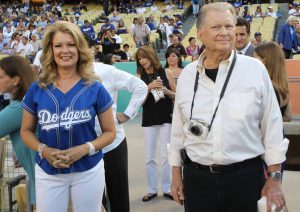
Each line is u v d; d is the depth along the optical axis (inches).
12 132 122.6
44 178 107.7
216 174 98.9
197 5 905.5
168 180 201.2
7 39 718.5
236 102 96.4
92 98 108.1
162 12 929.5
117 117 148.4
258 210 96.7
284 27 529.3
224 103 97.2
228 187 98.6
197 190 102.3
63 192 107.8
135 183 223.8
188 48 558.6
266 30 719.7
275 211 95.6
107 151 146.4
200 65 100.3
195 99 100.7
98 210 112.6
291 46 528.4
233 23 98.1
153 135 197.3
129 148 292.0
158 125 194.9
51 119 106.0
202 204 102.0
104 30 658.2
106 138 109.7
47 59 108.6
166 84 193.8
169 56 225.3
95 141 108.0
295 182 220.5
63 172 106.2
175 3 1009.5
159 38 725.9
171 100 192.2
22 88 121.3
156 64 193.6
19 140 122.6
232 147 97.0
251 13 850.1
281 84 132.2
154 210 190.2
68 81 108.7
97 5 1162.0
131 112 149.3
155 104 192.2
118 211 151.9
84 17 957.8
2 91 122.3
